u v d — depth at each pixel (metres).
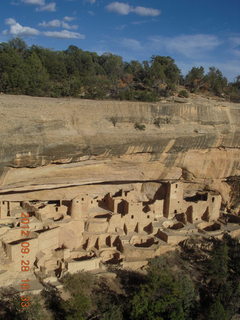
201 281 24.56
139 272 24.14
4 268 20.22
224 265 24.66
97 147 23.23
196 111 27.12
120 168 26.48
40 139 20.67
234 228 30.52
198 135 26.84
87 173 25.25
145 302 20.36
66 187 26.88
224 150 29.62
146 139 24.81
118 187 29.56
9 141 19.52
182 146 26.92
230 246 28.33
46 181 23.88
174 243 27.03
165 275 22.50
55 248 23.44
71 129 22.09
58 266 22.70
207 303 23.14
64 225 24.23
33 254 21.47
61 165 23.25
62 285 21.31
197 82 54.91
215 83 54.25
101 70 55.19
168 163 28.03
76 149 22.39
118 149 24.28
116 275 23.28
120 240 25.45
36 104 21.62
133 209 27.05
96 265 23.55
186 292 22.19
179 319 20.03
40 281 21.08
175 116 26.34
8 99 22.17
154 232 27.61
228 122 28.36
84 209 26.31
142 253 25.14
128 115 24.53
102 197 29.25
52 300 20.20
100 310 20.50
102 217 27.44
